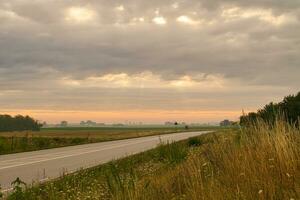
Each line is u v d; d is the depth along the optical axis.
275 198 5.86
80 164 21.53
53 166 20.86
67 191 10.90
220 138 11.94
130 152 29.55
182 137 57.91
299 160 6.63
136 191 7.57
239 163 7.23
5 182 15.38
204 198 6.30
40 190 11.77
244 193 6.11
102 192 10.27
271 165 6.64
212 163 9.02
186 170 9.17
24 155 28.86
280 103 19.70
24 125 154.38
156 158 20.28
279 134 7.45
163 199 7.50
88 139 55.84
